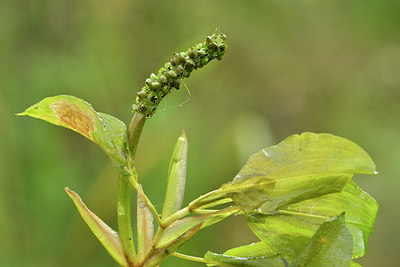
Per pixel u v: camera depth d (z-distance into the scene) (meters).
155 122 0.72
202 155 0.75
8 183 0.66
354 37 1.48
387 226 1.17
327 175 0.31
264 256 0.33
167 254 0.32
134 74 1.03
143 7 1.06
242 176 0.32
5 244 0.64
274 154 0.31
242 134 0.80
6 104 0.73
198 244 0.66
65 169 0.70
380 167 1.30
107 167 0.68
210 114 1.19
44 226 0.66
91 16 0.96
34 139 0.70
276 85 1.40
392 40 1.46
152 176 0.67
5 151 0.68
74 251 0.66
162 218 0.32
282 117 1.40
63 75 0.86
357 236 0.32
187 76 0.32
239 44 1.34
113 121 0.32
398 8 1.41
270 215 0.32
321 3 1.45
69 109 0.32
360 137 1.41
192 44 1.12
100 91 0.91
